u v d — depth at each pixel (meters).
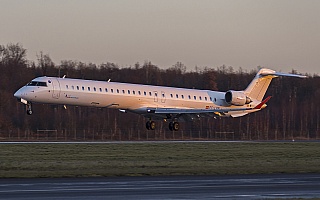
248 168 102.31
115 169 98.62
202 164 109.69
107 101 163.25
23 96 150.50
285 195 69.31
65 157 121.00
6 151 132.50
